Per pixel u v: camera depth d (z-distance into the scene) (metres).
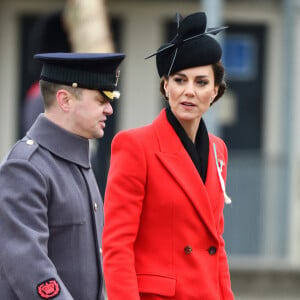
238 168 34.00
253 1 41.69
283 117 40.62
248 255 34.12
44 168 13.91
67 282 13.92
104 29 31.08
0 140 41.38
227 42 41.91
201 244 14.62
